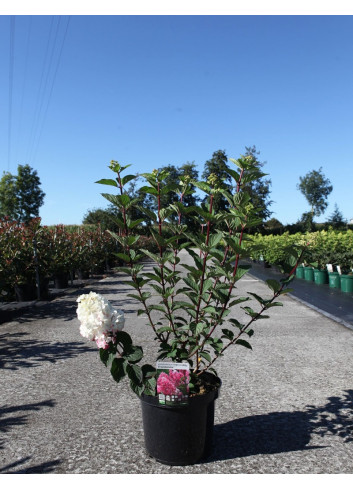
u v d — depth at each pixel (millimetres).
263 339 5500
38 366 4426
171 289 2623
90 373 4176
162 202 3133
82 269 13594
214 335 5816
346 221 53500
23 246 8750
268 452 2623
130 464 2498
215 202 2863
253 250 2371
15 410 3305
